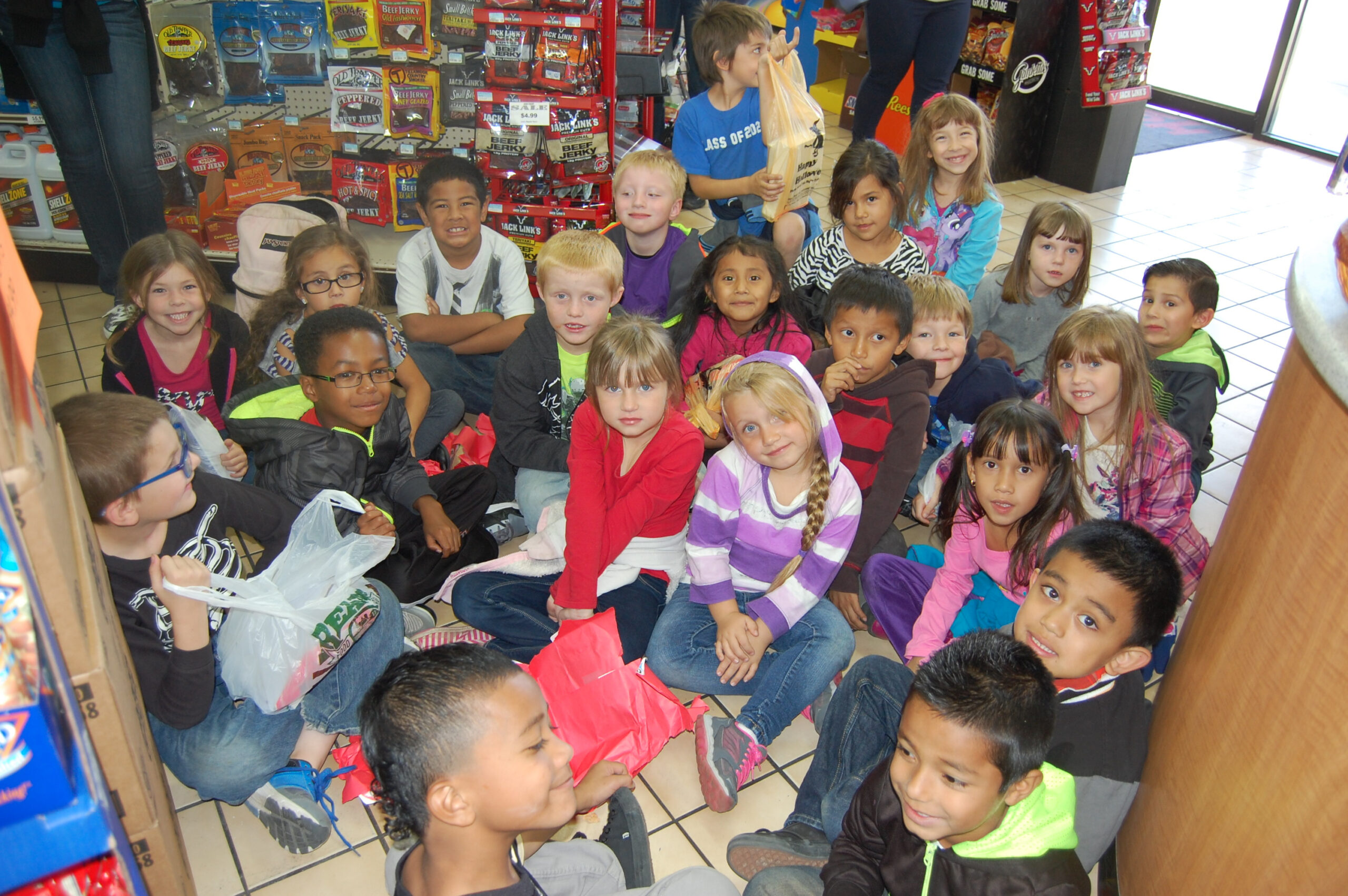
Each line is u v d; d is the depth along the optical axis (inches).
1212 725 50.4
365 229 149.2
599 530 77.2
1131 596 54.9
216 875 65.9
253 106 142.3
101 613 44.0
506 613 81.0
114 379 95.1
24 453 34.6
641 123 156.8
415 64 139.8
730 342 98.1
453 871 45.6
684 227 112.7
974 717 46.0
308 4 136.8
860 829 56.7
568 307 87.2
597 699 70.8
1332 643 40.9
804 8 232.1
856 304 83.0
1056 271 107.4
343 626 64.6
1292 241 180.7
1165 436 79.1
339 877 65.9
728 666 75.2
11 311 36.7
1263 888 45.2
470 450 107.3
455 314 114.3
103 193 127.5
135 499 56.4
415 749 42.9
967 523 76.5
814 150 116.9
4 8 112.9
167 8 134.1
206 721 65.5
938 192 122.6
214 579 58.9
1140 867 58.2
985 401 98.9
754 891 58.7
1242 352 140.7
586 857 58.8
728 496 76.0
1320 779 41.6
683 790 73.3
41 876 28.7
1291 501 45.1
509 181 141.2
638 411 72.1
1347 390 38.2
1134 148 202.2
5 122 136.6
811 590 75.9
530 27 131.3
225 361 97.6
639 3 152.7
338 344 75.2
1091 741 59.1
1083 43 190.7
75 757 28.7
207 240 143.6
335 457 78.3
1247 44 258.7
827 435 72.7
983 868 49.4
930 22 156.9
